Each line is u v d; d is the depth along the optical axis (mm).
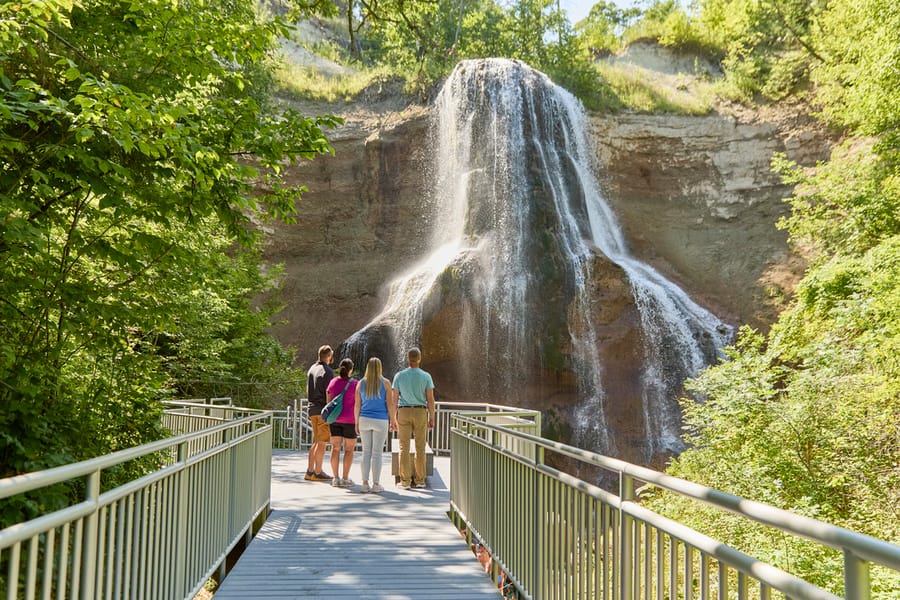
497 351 29438
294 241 35906
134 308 8031
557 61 43938
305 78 42031
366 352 29078
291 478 12562
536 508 5203
